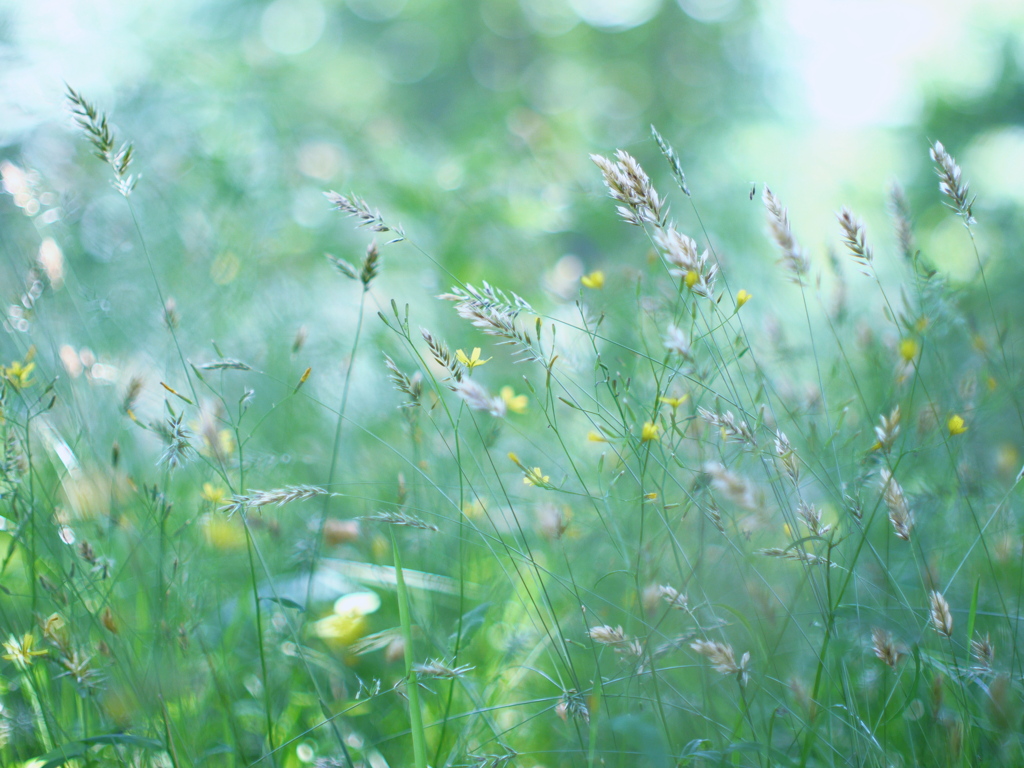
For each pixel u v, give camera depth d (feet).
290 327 4.36
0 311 3.17
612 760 2.89
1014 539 3.10
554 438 3.66
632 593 2.93
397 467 3.51
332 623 3.17
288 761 2.96
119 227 4.53
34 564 2.93
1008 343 3.60
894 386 3.15
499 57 16.78
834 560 2.98
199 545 3.19
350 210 2.91
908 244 3.19
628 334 3.59
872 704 2.93
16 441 3.00
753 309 4.58
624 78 14.96
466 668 2.80
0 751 2.91
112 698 2.90
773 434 2.88
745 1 14.23
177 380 3.56
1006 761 2.74
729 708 2.96
